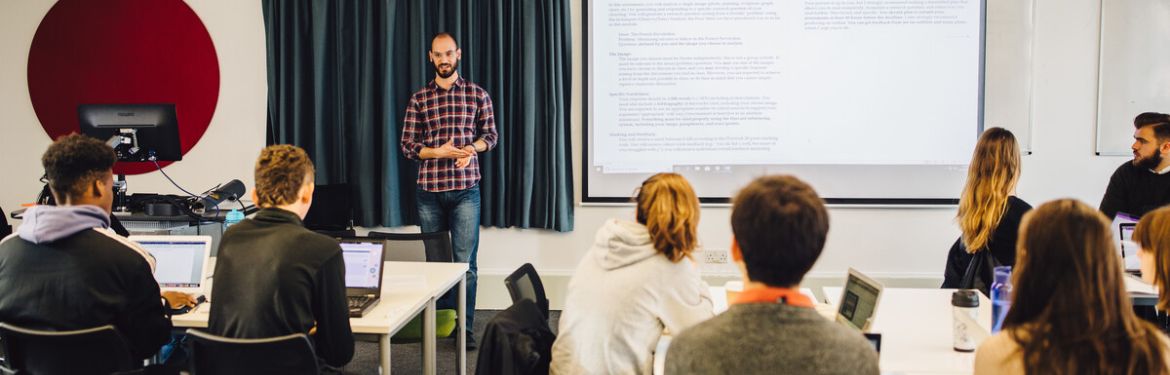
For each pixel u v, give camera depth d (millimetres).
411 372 3701
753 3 4434
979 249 2854
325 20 4469
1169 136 3330
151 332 2242
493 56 4465
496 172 4531
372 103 4492
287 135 4609
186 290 2668
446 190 4152
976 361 1509
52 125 4977
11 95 4977
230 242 2158
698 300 2107
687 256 2102
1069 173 4449
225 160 4855
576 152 4637
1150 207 3434
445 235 3379
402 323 2506
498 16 4395
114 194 4074
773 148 4516
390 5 4391
